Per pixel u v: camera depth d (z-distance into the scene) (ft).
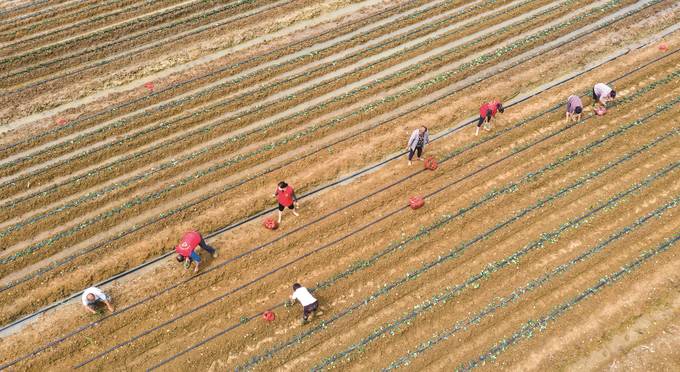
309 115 64.34
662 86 65.82
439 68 70.69
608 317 45.11
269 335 45.68
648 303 45.85
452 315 46.11
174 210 54.54
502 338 44.29
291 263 50.08
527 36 75.51
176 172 58.70
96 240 53.01
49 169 58.85
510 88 66.90
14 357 44.42
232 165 58.65
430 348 43.91
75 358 44.45
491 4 81.51
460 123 63.41
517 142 60.44
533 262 49.21
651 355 42.75
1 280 50.03
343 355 43.91
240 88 68.80
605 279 47.42
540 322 45.01
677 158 57.36
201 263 50.24
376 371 43.01
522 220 52.26
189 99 66.95
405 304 46.96
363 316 46.26
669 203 52.90
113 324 46.03
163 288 48.62
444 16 80.38
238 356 44.45
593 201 53.57
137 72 71.67
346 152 60.18
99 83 70.03
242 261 50.19
